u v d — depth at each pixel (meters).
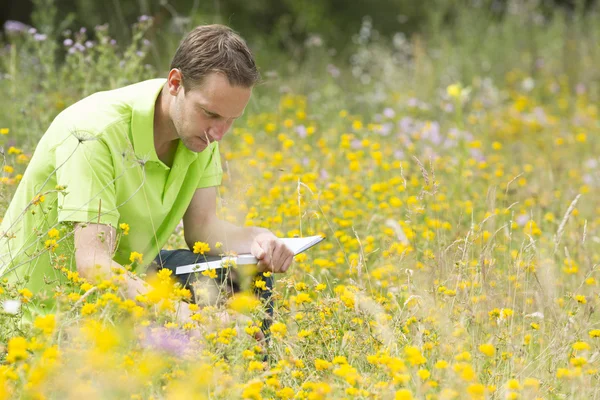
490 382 4.64
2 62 12.43
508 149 12.97
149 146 5.14
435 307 5.14
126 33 11.80
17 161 7.63
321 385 4.07
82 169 4.90
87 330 4.02
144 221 5.30
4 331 4.62
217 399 4.07
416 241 7.22
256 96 13.30
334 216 7.69
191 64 4.80
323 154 10.22
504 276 6.05
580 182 10.80
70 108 5.18
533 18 22.41
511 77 18.86
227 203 7.37
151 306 4.35
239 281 5.30
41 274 5.15
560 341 5.12
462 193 9.27
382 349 4.66
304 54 21.09
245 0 26.12
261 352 4.62
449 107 12.98
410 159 10.27
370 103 14.95
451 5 26.33
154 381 4.02
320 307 5.02
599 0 25.80
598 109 16.84
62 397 3.82
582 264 7.29
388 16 29.42
